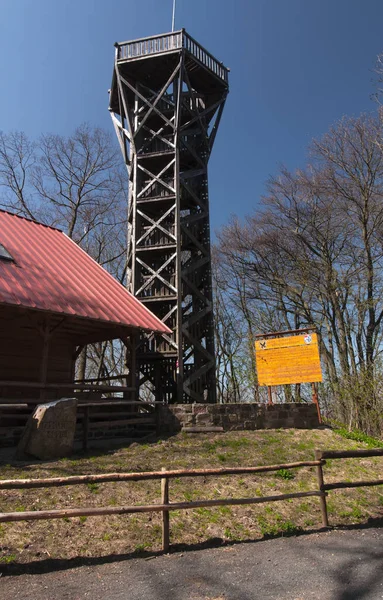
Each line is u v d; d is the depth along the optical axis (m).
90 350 31.84
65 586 4.08
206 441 10.36
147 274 18.20
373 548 5.22
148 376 17.33
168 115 19.08
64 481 4.76
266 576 4.36
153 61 18.42
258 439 10.80
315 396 13.24
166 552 5.00
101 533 5.34
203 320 17.81
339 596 3.89
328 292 23.05
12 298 9.93
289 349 12.81
